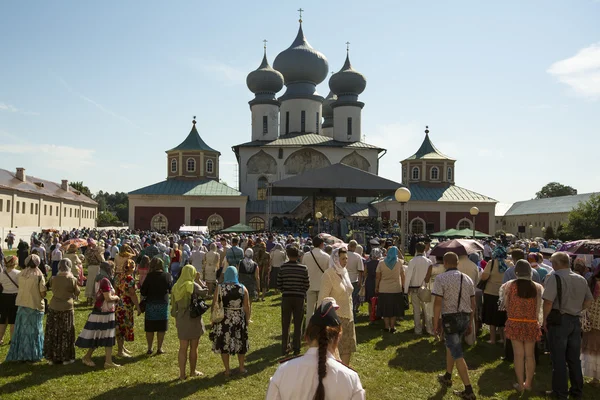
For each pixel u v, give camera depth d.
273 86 69.69
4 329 11.36
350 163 65.44
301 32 73.00
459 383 9.38
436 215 61.22
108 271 10.47
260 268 19.53
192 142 63.00
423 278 13.16
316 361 3.95
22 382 9.02
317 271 11.47
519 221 104.12
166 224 57.56
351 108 68.94
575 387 8.73
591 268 13.43
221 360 10.65
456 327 8.70
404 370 10.12
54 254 21.72
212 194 57.94
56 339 10.12
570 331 8.61
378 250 15.64
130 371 9.79
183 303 9.34
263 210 62.25
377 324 14.52
